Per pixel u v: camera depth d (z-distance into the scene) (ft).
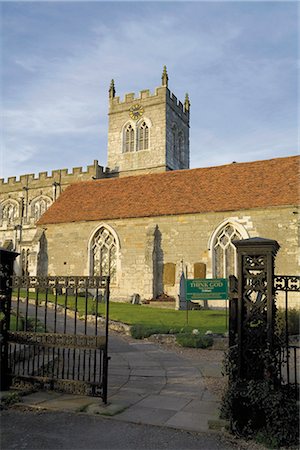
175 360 40.96
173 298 84.48
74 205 105.09
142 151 170.50
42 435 21.35
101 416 23.95
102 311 69.31
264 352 22.65
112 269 94.48
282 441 20.66
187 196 92.07
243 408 22.18
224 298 61.21
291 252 77.10
